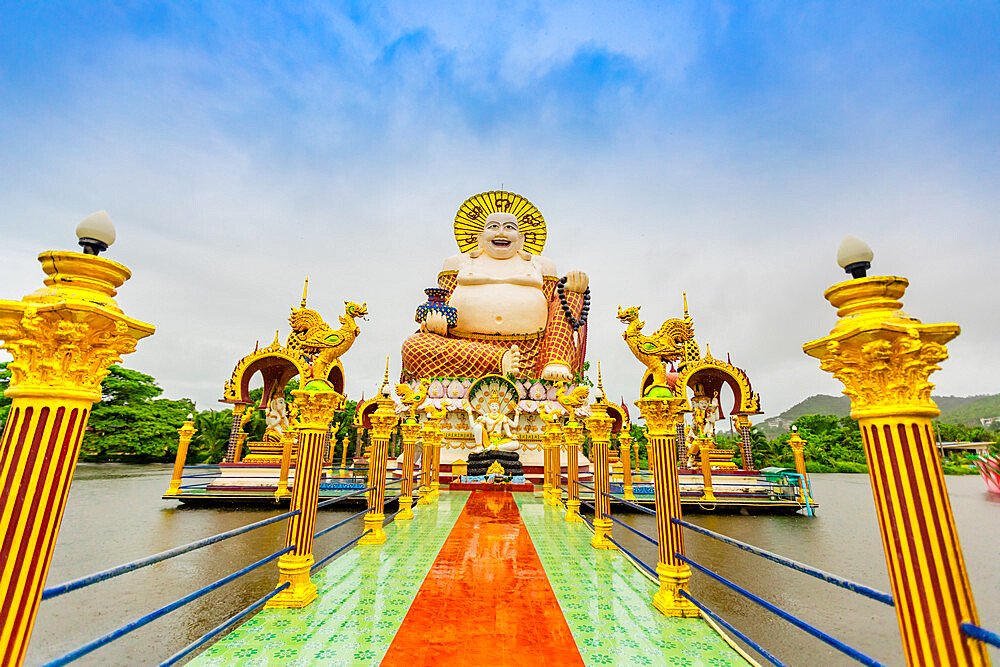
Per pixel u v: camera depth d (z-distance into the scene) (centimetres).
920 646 262
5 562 264
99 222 320
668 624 522
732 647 466
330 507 1532
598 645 470
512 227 2666
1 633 256
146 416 4128
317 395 613
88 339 300
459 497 1638
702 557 1005
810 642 599
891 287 309
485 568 738
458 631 501
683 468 1877
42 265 312
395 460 1948
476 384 2200
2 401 3522
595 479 925
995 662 630
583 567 748
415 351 2378
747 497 1645
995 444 5472
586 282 2580
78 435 298
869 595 292
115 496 1833
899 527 281
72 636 595
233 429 1719
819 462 4697
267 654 447
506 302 2544
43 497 278
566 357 2467
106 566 872
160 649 559
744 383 1903
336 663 430
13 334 288
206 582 799
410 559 791
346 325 661
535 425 2269
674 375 2150
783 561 351
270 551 989
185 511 1472
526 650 457
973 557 1006
